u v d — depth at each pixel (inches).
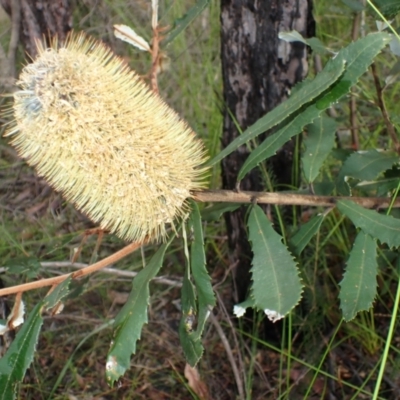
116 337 14.9
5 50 38.9
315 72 30.3
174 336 32.0
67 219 35.8
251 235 16.1
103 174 15.7
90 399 29.1
